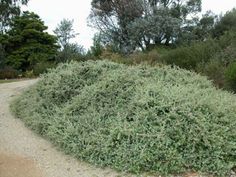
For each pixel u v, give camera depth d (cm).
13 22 2578
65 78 801
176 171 479
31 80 1408
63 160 547
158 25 2638
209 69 996
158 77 747
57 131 611
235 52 1058
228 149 496
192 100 572
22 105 848
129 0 2881
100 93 680
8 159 555
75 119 643
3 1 2756
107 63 860
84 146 551
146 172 485
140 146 505
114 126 559
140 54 1499
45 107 763
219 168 473
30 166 526
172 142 503
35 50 2406
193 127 513
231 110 580
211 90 680
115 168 500
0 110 892
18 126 744
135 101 590
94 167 515
